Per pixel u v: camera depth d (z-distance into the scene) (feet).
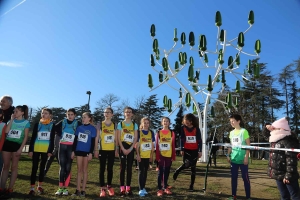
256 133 111.55
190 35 46.70
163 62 48.73
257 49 42.39
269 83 119.96
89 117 18.21
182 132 21.30
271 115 121.08
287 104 123.65
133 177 26.04
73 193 17.81
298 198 12.37
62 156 18.02
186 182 23.95
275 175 13.11
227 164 46.91
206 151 51.49
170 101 50.52
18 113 17.02
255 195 19.24
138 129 19.49
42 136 17.85
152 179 25.02
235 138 18.02
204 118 52.75
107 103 128.77
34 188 17.98
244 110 116.67
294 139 13.03
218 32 45.52
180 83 49.90
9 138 16.56
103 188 17.37
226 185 22.93
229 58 51.19
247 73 48.42
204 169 35.22
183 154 21.20
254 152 96.32
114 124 18.79
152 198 17.01
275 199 18.06
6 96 18.53
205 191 19.85
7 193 15.88
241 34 42.80
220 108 116.37
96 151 18.20
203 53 48.26
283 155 13.00
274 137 13.20
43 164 17.85
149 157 18.81
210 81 42.19
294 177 12.37
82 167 17.63
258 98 119.03
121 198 16.78
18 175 23.72
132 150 18.38
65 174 17.98
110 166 17.99
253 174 31.71
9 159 16.52
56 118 153.99
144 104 158.61
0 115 16.35
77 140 17.62
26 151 61.52
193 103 54.60
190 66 43.04
